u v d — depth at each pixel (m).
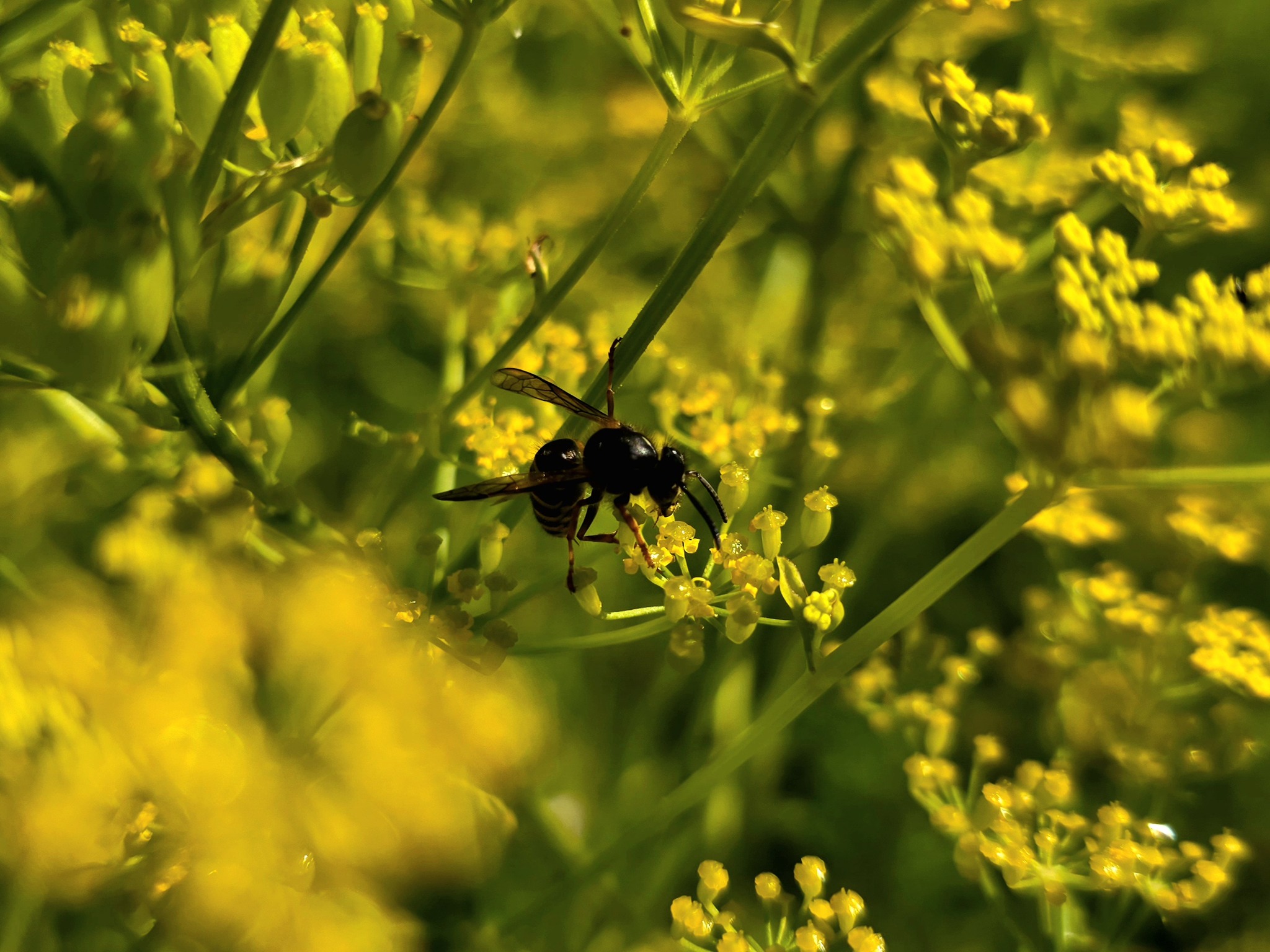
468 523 0.20
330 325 0.24
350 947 0.18
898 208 0.18
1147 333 0.18
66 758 0.17
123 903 0.18
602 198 0.25
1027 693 0.22
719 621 0.19
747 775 0.22
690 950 0.19
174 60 0.18
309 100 0.18
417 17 0.24
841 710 0.23
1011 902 0.20
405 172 0.24
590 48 0.26
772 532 0.19
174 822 0.18
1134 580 0.21
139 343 0.17
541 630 0.24
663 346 0.21
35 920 0.20
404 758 0.18
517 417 0.20
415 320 0.24
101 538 0.19
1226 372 0.18
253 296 0.18
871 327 0.24
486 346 0.21
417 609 0.19
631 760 0.23
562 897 0.20
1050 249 0.21
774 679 0.23
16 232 0.17
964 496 0.24
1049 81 0.25
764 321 0.24
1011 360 0.18
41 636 0.18
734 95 0.19
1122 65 0.24
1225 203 0.19
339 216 0.22
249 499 0.19
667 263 0.25
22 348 0.17
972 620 0.24
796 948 0.19
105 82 0.18
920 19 0.24
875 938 0.19
